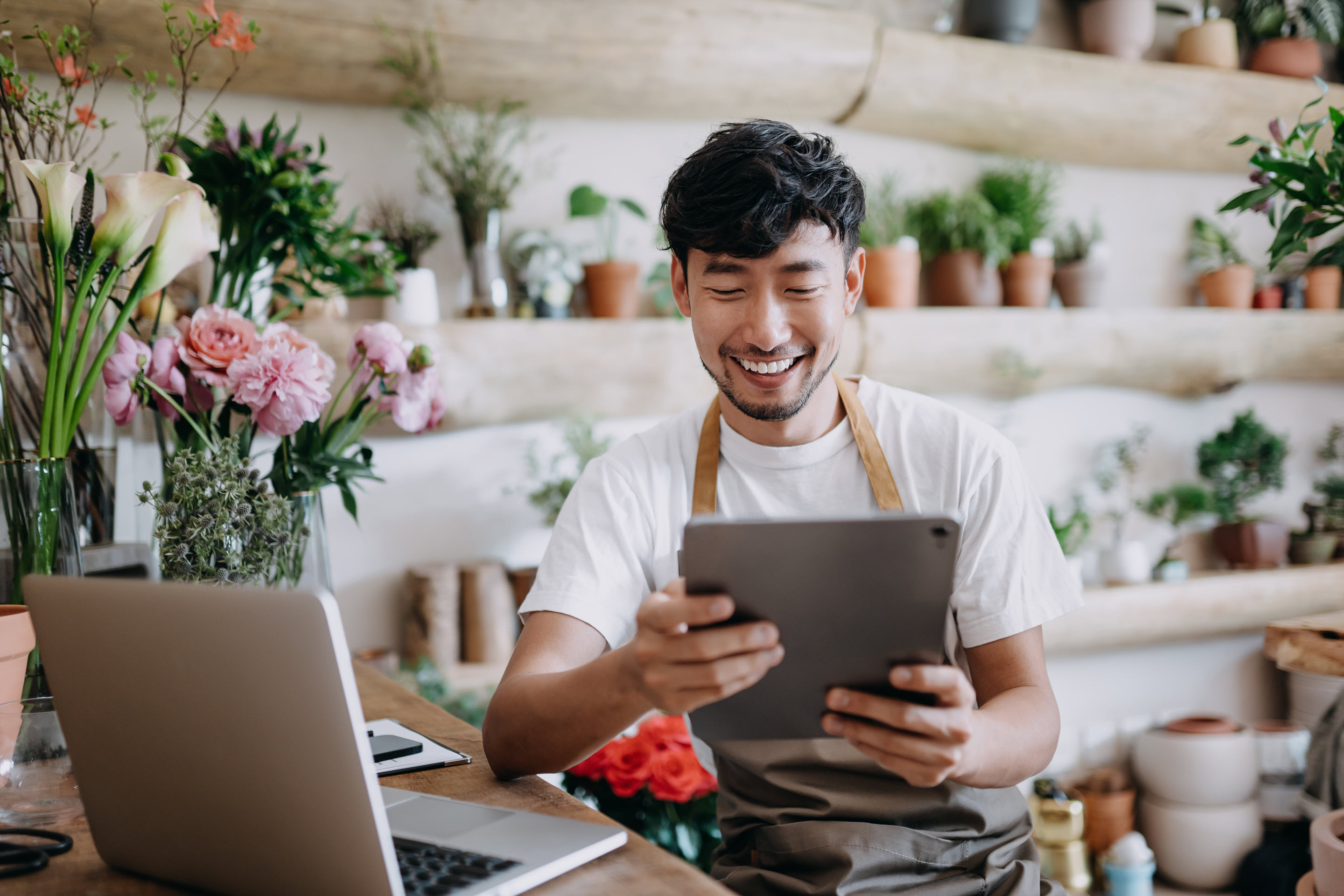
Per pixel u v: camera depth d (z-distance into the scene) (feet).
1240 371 10.36
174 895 2.62
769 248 3.46
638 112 8.31
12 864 2.77
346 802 2.25
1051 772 10.23
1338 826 4.68
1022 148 9.78
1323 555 10.78
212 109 7.23
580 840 2.72
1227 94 9.90
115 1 6.13
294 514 4.53
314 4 6.82
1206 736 9.77
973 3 9.57
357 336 4.91
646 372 8.12
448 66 7.41
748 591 2.44
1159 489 10.89
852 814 3.67
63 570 3.76
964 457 3.91
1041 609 3.70
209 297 5.91
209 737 2.39
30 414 4.63
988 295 9.48
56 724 3.14
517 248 8.26
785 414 3.77
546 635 3.71
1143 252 10.90
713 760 4.16
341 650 2.17
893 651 2.51
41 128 4.71
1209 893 9.70
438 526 8.18
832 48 8.43
